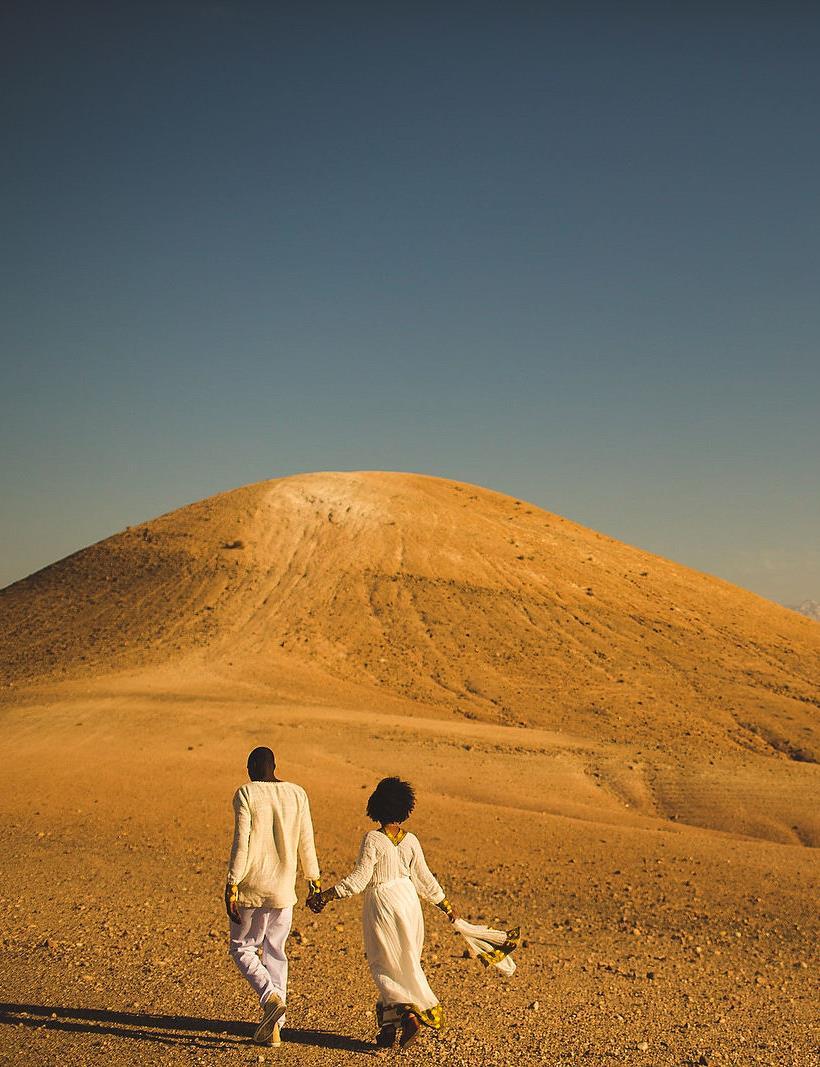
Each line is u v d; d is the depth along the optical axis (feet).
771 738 155.94
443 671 183.93
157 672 170.30
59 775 82.02
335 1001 26.20
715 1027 25.26
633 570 262.06
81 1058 19.61
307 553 237.86
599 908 48.67
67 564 255.91
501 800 84.23
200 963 30.17
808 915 48.21
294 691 159.94
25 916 38.60
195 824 65.41
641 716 163.94
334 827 66.69
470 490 301.84
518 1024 24.03
